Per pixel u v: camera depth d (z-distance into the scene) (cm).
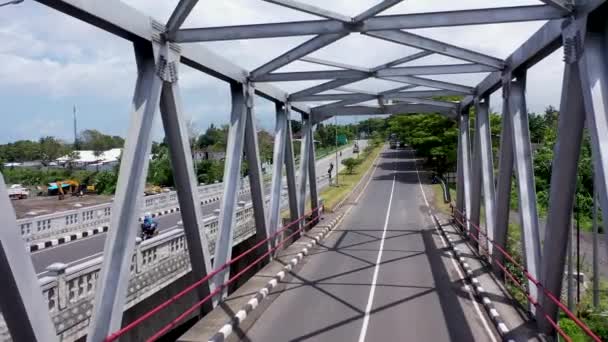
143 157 650
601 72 567
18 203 3152
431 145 4525
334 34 882
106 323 583
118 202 612
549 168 2906
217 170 4297
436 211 2653
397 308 984
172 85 719
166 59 698
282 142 1426
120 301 600
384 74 1184
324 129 9956
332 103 1856
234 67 998
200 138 6731
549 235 723
